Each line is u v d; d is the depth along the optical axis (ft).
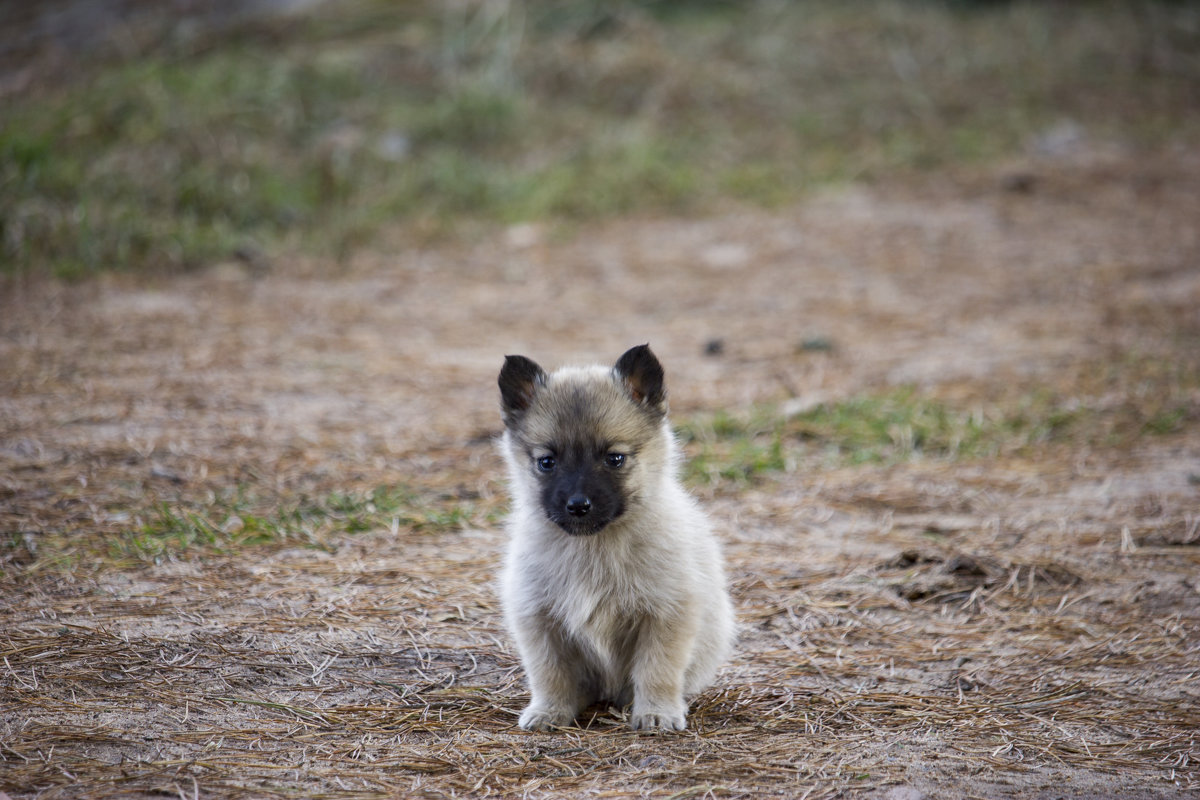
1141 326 58.70
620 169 89.10
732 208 86.07
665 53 107.14
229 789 20.71
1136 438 44.55
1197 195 85.66
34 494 37.04
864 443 45.60
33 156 72.18
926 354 56.85
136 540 33.53
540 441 26.81
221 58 91.71
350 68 93.66
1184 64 118.42
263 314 61.82
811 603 31.50
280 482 39.60
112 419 44.73
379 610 30.19
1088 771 21.81
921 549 34.86
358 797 20.62
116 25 95.81
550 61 102.32
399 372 53.93
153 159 76.23
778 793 20.94
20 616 28.71
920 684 26.58
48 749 22.03
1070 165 94.58
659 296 68.64
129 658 26.53
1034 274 69.77
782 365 55.98
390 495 38.81
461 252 76.28
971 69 113.39
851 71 109.91
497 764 22.44
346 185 80.64
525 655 25.80
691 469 42.50
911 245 77.10
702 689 26.78
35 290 62.44
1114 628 29.35
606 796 20.90
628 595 25.18
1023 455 43.80
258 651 27.43
